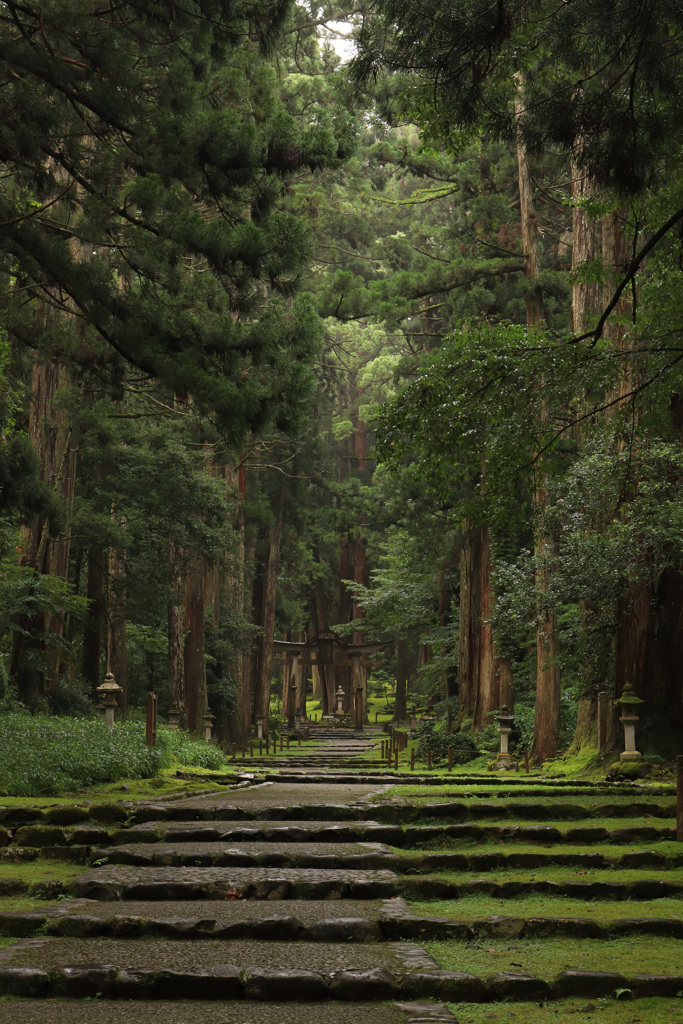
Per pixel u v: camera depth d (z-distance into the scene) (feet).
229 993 14.35
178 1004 13.91
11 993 14.51
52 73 31.37
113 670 97.76
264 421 37.14
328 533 179.63
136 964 15.14
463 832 28.07
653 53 25.35
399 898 20.76
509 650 90.43
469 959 16.11
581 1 23.89
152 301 37.17
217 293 39.06
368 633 202.59
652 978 14.47
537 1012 13.51
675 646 52.90
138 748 50.11
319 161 36.55
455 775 58.44
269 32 35.70
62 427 77.61
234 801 35.94
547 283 87.04
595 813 32.45
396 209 174.09
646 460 52.31
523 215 90.38
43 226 36.99
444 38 23.76
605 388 36.14
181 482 86.33
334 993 14.29
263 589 160.66
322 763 86.99
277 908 19.47
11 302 40.88
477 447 36.78
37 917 18.06
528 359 34.81
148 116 34.14
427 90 29.45
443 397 35.70
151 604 96.94
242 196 37.42
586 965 15.51
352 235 139.54
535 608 61.16
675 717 52.47
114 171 36.27
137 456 85.76
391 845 27.78
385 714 212.23
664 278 37.68
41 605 68.80
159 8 33.12
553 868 24.38
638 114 28.12
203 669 97.14
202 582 97.25
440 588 129.90
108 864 24.39
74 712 76.89
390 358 179.32
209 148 33.86
